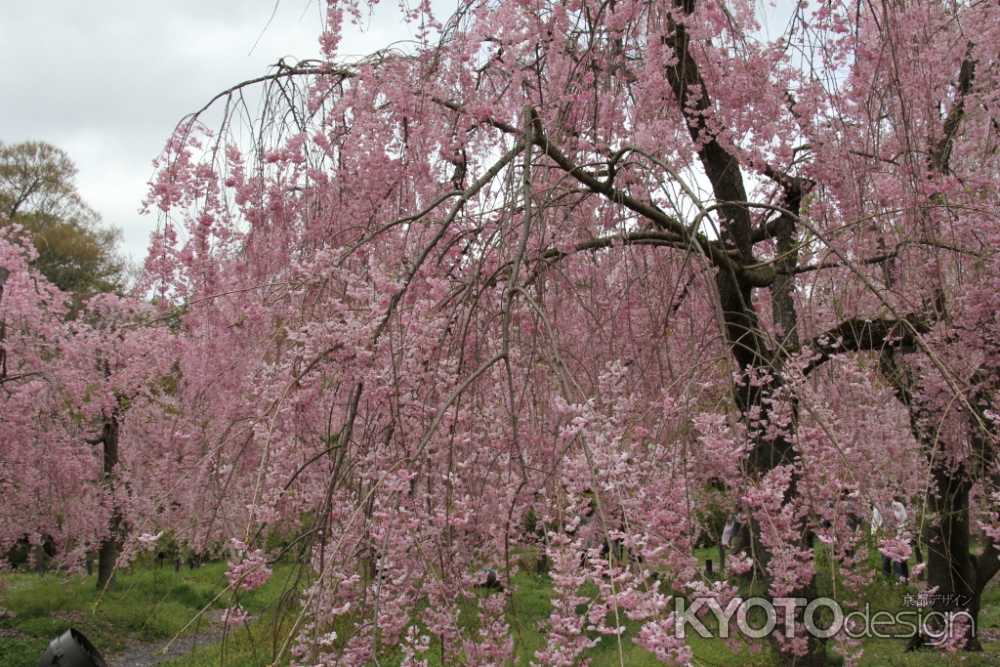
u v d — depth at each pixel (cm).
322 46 405
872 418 461
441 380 303
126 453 927
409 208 410
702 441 292
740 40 395
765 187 535
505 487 309
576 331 430
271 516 246
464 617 289
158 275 409
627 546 205
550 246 409
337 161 420
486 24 396
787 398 339
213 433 426
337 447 266
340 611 231
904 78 380
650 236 410
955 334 430
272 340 336
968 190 419
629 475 243
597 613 192
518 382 359
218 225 409
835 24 382
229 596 234
